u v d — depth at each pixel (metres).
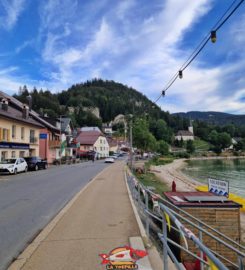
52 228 7.00
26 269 4.59
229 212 7.47
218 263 2.33
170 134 139.00
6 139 29.69
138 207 9.84
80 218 8.05
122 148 125.00
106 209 9.33
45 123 44.12
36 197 12.28
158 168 55.28
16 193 13.45
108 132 144.62
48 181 19.03
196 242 2.94
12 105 38.72
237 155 140.50
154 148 72.19
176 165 74.50
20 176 22.98
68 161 49.88
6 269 4.87
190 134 165.75
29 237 6.61
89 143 84.12
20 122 32.81
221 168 66.69
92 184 17.00
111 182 18.17
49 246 5.67
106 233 6.56
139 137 60.09
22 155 33.72
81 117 149.00
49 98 146.00
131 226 7.17
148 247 5.68
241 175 48.22
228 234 7.41
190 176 46.19
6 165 24.50
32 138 36.97
